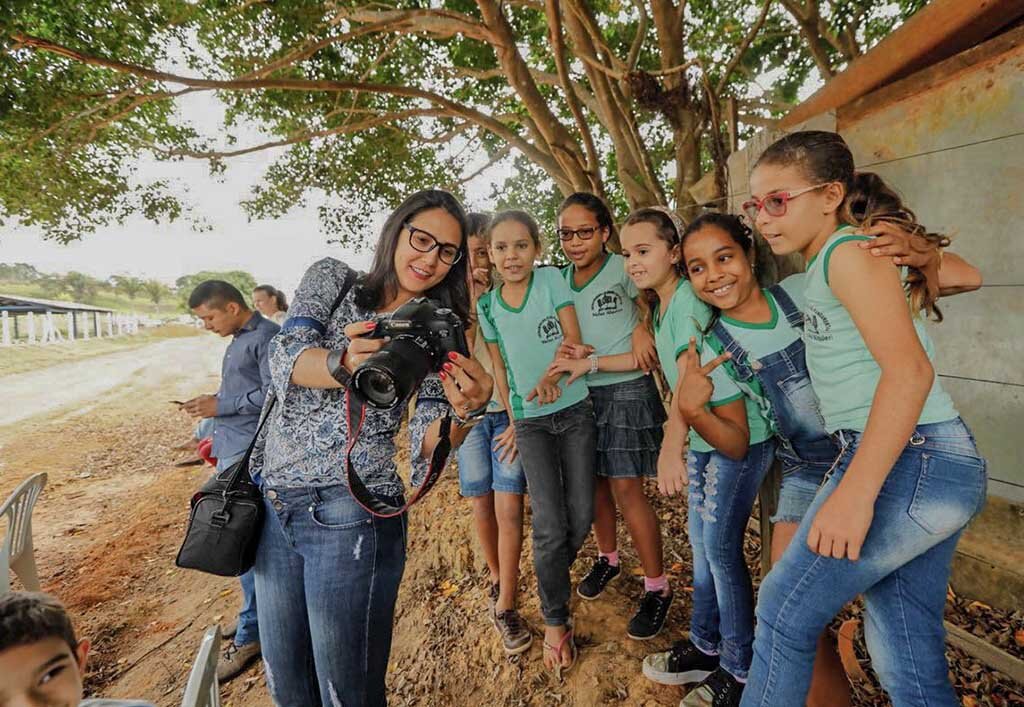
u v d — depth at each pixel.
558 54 4.76
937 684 1.30
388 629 1.69
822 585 1.31
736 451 1.83
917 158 2.36
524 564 3.02
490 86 8.39
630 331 2.43
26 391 18.03
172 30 5.73
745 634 1.85
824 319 1.39
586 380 2.41
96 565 5.36
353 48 7.04
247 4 5.70
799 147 1.40
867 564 1.27
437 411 1.81
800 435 1.72
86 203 7.38
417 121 8.52
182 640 3.85
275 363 1.54
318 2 5.89
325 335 1.65
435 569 3.46
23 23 4.45
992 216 2.17
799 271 1.95
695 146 4.50
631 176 5.42
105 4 4.93
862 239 1.28
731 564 1.86
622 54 8.15
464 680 2.55
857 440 1.35
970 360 2.37
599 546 2.68
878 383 1.23
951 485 1.25
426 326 1.52
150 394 17.70
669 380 2.10
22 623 1.29
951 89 2.21
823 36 7.31
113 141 7.41
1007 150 2.08
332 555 1.58
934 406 1.30
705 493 1.94
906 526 1.25
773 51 7.92
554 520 2.21
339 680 1.62
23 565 3.71
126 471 9.09
